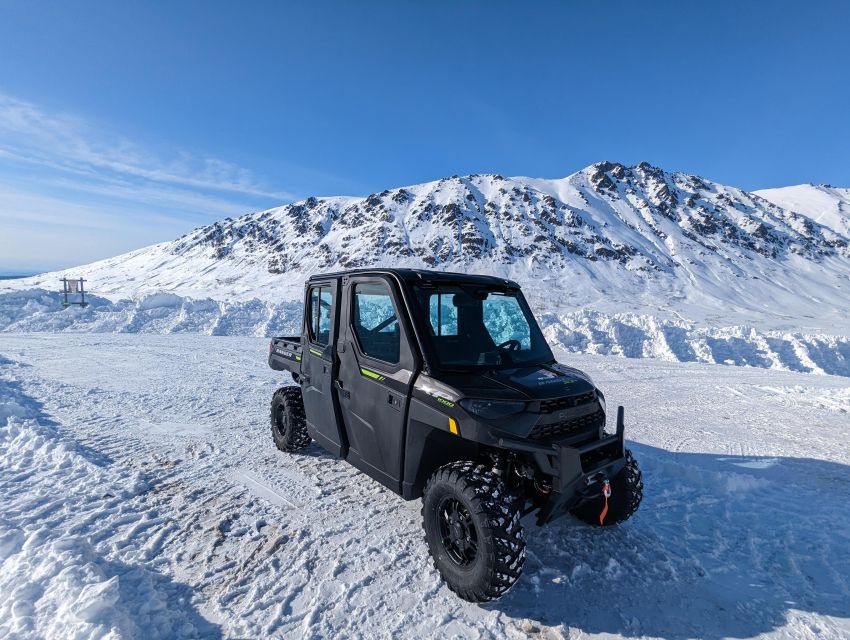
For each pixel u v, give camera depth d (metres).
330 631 2.45
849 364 18.48
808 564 3.19
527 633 2.46
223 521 3.61
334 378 3.93
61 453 4.80
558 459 2.65
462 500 2.61
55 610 2.42
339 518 3.69
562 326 20.64
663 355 18.67
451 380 2.96
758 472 4.89
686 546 3.40
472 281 3.62
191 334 16.80
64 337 14.52
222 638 2.38
